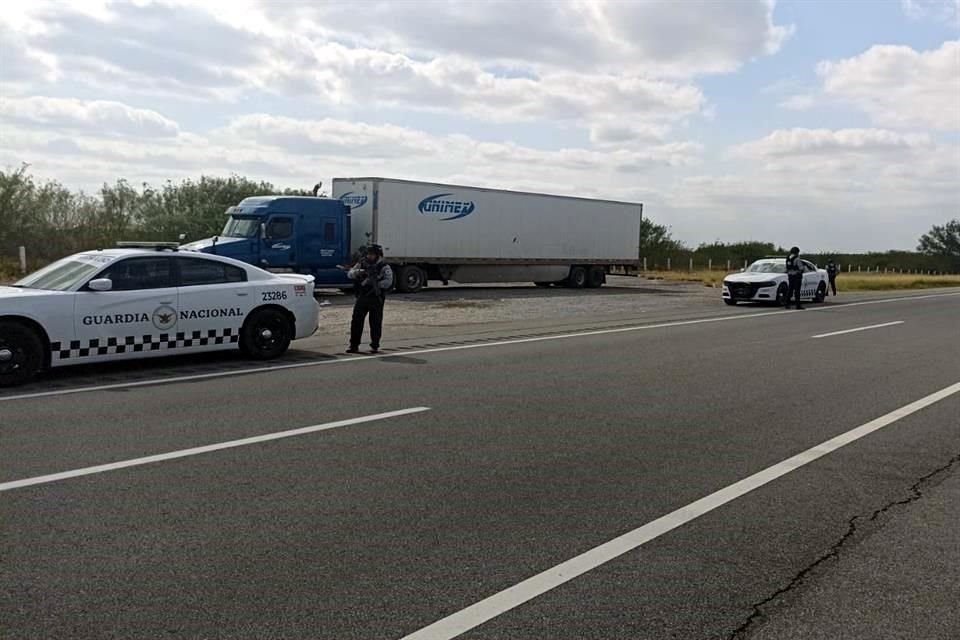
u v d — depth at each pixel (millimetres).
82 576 4176
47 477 5867
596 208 35219
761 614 3910
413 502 5469
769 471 6414
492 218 31125
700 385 10375
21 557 4414
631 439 7387
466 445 7035
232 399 8906
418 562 4445
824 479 6230
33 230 35781
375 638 3582
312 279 12617
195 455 6535
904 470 6523
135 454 6527
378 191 27297
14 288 10203
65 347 9883
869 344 15328
